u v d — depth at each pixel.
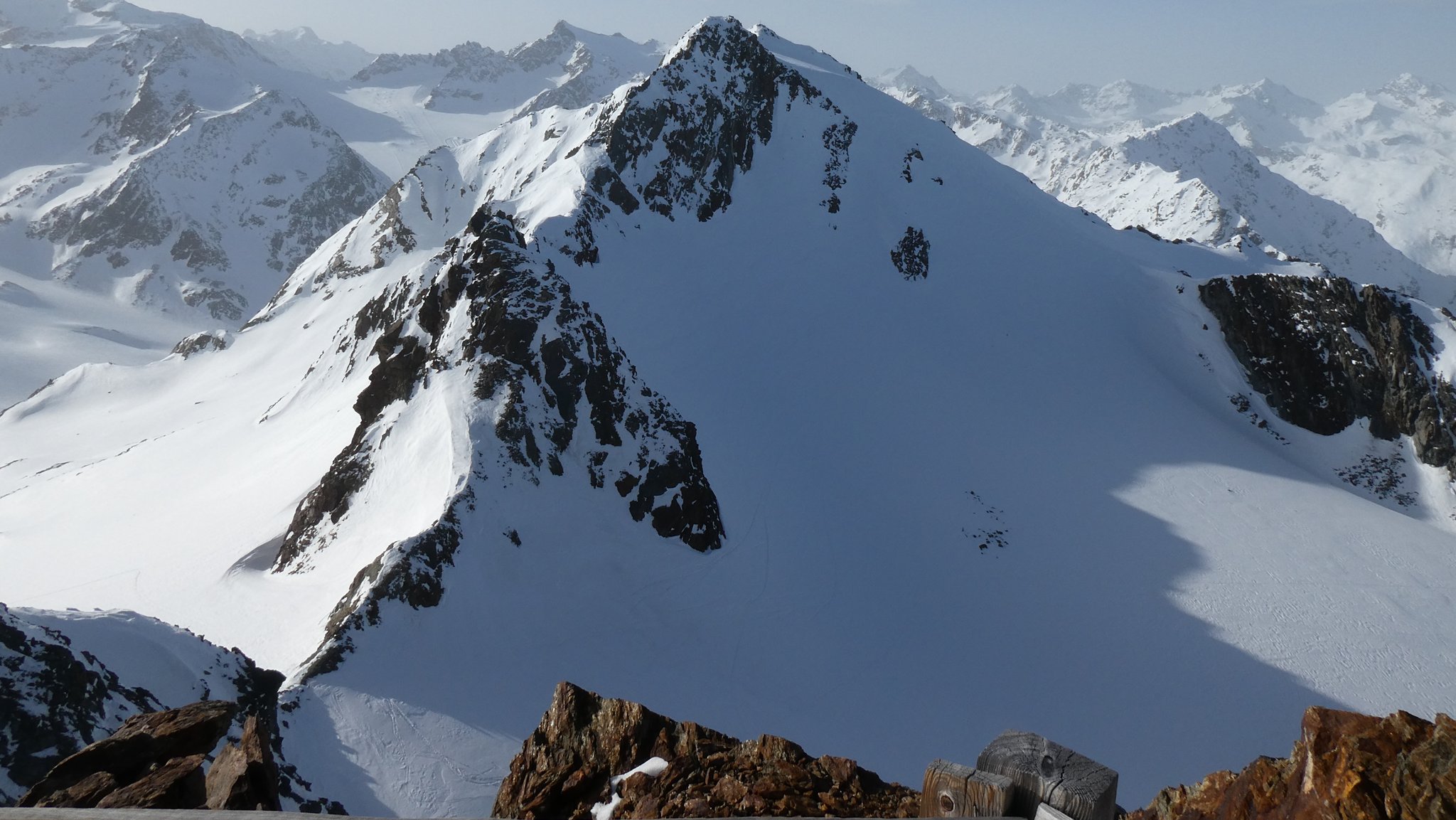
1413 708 77.69
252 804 8.53
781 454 101.56
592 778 9.40
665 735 9.59
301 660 55.38
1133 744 70.62
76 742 28.92
